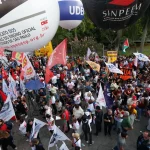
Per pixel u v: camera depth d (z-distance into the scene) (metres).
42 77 16.62
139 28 35.50
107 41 39.03
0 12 5.90
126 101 12.49
